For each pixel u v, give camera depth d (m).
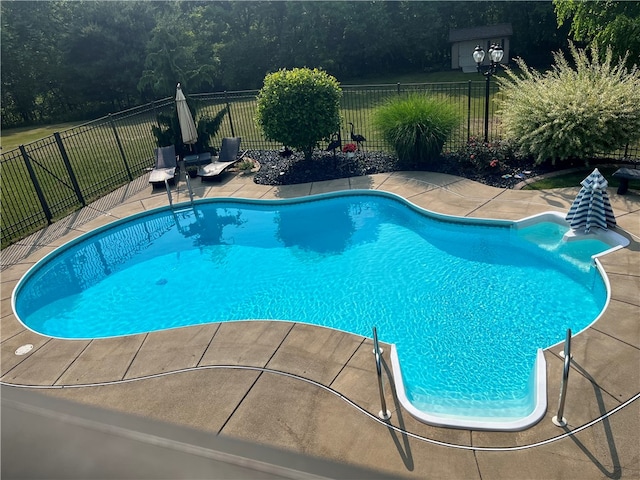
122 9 32.84
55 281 10.23
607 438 5.09
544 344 7.05
